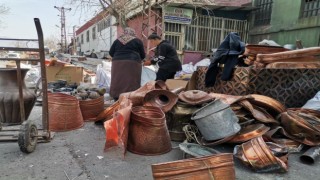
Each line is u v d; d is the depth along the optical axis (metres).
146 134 2.78
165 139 2.88
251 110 3.15
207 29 12.77
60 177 2.25
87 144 3.00
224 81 4.35
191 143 2.91
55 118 3.42
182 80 5.40
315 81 4.29
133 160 2.64
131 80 4.53
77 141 3.09
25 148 2.62
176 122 3.27
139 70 4.65
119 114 2.59
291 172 2.47
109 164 2.53
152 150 2.78
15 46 2.84
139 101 3.47
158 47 5.25
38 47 2.74
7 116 3.43
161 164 1.85
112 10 12.08
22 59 2.82
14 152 2.72
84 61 12.52
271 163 2.41
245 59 4.40
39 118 4.00
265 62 4.18
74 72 7.06
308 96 4.29
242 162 2.54
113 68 4.59
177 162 1.87
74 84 6.61
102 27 23.03
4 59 2.80
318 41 9.36
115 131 2.57
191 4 11.62
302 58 4.27
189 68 8.81
